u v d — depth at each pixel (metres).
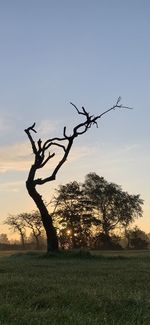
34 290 10.43
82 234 102.06
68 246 101.94
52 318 7.62
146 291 11.02
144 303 9.18
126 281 13.12
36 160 29.98
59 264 20.17
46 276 13.99
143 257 26.47
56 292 10.03
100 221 104.06
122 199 105.81
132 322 7.74
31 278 12.91
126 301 9.30
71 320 7.48
